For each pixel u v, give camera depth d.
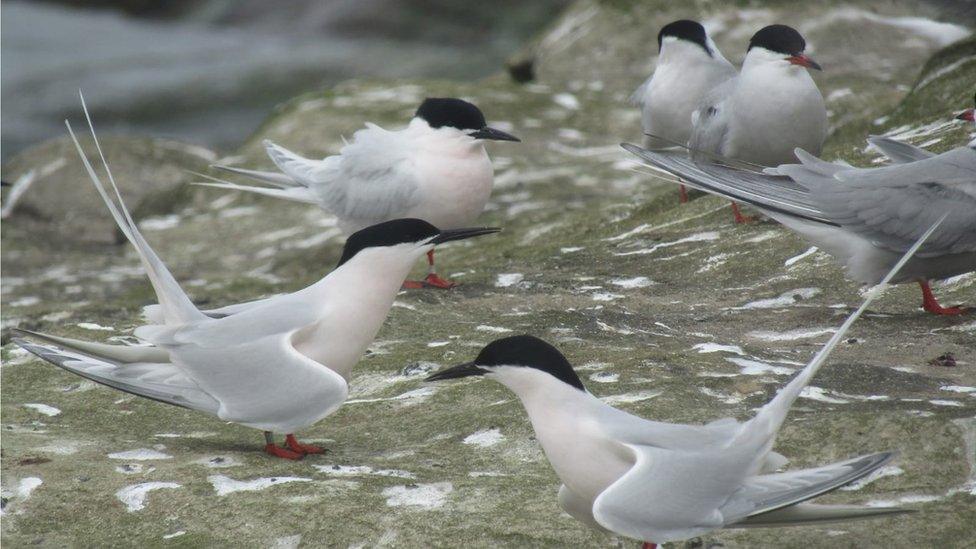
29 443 8.57
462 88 23.61
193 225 19.36
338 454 8.31
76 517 7.49
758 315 10.69
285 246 17.78
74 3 41.66
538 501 7.28
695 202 14.35
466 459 8.05
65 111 32.28
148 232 19.42
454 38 37.56
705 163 9.75
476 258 14.63
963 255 9.66
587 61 25.09
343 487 7.60
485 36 37.66
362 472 7.90
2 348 10.94
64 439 8.68
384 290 8.30
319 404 7.72
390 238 8.19
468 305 11.88
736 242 12.66
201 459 8.23
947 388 8.51
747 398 8.48
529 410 6.52
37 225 20.27
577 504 6.66
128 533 7.31
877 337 9.75
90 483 7.83
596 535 6.85
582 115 22.14
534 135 21.02
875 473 7.17
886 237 9.55
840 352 9.49
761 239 12.57
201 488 7.70
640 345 10.02
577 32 25.95
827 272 11.39
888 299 10.67
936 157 9.75
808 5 24.72
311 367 7.79
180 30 39.66
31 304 15.46
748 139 12.92
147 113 32.31
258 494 7.57
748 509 5.82
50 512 7.53
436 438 8.46
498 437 8.30
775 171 9.85
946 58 16.38
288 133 21.61
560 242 14.54
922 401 8.14
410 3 38.16
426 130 12.79
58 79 34.50
